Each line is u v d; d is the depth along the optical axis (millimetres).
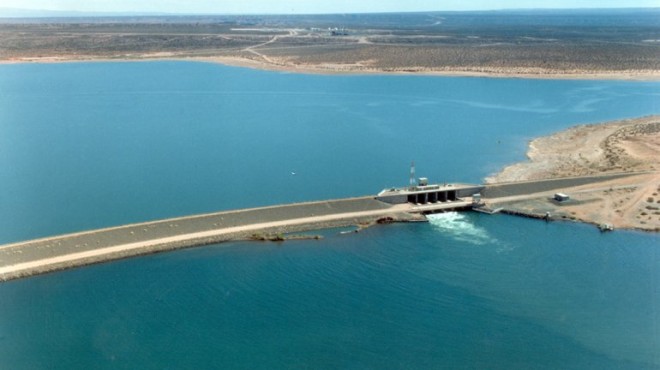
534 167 129750
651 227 95812
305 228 95188
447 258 85500
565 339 66500
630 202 105875
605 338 66750
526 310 71875
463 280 78812
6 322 68500
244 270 81125
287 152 140750
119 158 135500
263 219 96125
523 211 103000
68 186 116812
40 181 119688
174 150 142125
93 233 87250
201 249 87438
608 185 114312
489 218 101938
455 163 133375
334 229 95938
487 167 130875
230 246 88562
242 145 146875
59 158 135625
